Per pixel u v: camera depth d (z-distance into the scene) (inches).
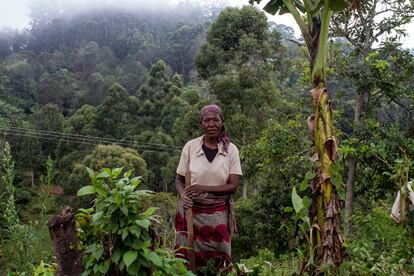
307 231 109.5
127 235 87.7
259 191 513.0
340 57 357.7
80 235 94.4
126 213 85.4
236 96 765.3
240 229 553.3
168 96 1393.9
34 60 2847.0
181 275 95.3
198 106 788.6
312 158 109.3
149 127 1371.8
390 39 343.0
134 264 88.5
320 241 104.7
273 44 811.4
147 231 91.1
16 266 121.4
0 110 1662.2
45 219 142.1
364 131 322.3
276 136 394.6
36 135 1432.1
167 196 684.1
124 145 1323.8
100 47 3371.1
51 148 1509.6
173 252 104.4
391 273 100.3
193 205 121.9
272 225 500.1
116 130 1380.4
